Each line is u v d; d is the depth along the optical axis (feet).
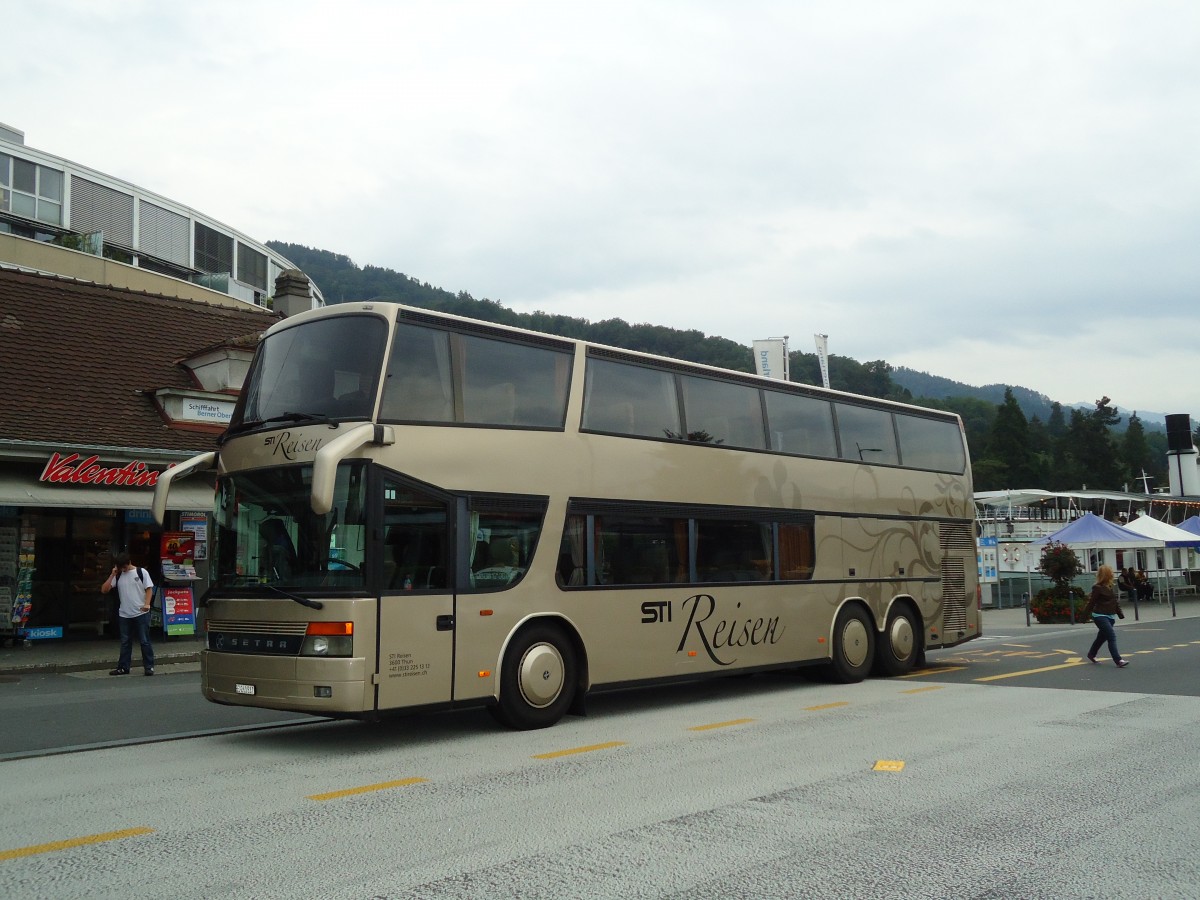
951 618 53.52
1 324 68.90
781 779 24.99
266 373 33.58
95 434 63.87
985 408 496.23
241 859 18.35
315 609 29.43
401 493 30.68
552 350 36.19
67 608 67.36
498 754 29.48
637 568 37.70
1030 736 30.91
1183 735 31.01
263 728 35.83
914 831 19.95
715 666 40.24
